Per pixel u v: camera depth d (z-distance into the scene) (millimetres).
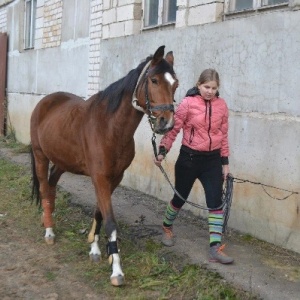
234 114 5516
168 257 4707
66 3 9820
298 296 3879
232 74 5527
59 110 5098
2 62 13312
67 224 5844
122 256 4785
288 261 4629
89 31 8766
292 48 4746
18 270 4547
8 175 8242
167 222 4902
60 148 4840
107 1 8133
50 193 5371
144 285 4188
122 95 4164
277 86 4934
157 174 6992
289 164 4816
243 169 5398
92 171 4375
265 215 5129
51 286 4238
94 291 4160
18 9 12531
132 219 5938
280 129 4910
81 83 9086
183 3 6379
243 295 3951
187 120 4418
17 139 12438
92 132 4367
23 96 12086
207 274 4270
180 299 4012
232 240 5219
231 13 5738
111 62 7973
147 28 7363
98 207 4660
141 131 7312
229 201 4594
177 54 6457
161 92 3758
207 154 4457
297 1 4727
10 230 5617
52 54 10469
